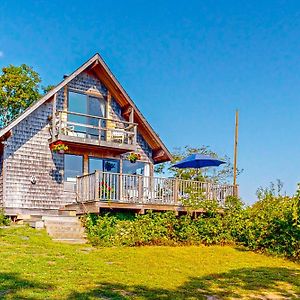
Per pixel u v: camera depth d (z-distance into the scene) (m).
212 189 21.12
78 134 23.12
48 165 21.88
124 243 17.27
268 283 11.44
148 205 19.33
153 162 25.67
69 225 17.97
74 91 23.45
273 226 17.80
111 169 24.12
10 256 12.41
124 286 9.88
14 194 20.73
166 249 16.78
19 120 20.64
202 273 12.32
